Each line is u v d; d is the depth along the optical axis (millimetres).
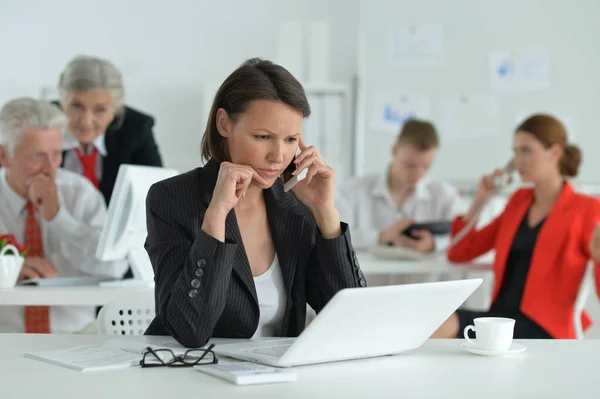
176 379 1341
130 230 2625
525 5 5469
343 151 5492
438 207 4535
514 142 3525
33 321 2938
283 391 1261
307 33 5484
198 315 1582
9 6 5555
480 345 1594
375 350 1520
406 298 1456
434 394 1247
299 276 1841
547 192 3484
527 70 5473
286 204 1844
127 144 3656
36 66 5582
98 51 5613
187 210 1728
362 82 5523
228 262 1606
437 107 5496
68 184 3094
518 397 1231
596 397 1235
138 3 5625
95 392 1250
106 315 2240
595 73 5449
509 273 3512
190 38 5652
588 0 5445
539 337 3299
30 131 2844
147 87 5645
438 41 5488
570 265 3307
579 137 5457
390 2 5516
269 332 1845
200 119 5660
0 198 2957
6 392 1251
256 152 1661
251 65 1727
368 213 4547
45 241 2973
